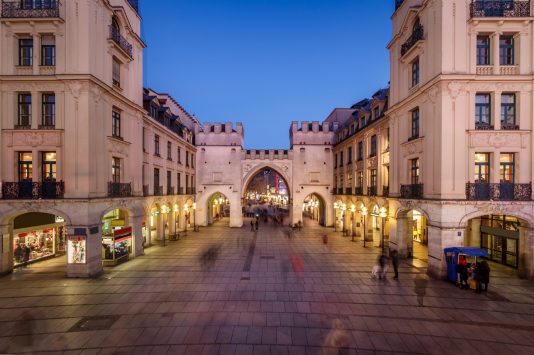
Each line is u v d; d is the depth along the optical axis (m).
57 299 11.74
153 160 23.39
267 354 7.91
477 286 12.48
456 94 14.21
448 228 14.06
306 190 36.28
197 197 36.41
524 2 14.37
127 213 19.00
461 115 14.21
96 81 15.05
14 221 15.86
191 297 11.99
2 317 10.12
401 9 18.55
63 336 8.80
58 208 14.61
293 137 36.81
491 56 14.76
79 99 14.70
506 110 14.74
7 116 14.92
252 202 87.00
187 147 33.25
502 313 10.54
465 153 14.27
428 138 15.29
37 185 14.59
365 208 23.91
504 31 14.46
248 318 10.06
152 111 24.27
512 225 16.25
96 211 15.23
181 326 9.45
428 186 15.26
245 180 36.94
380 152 22.28
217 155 36.56
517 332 9.17
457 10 14.33
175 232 26.56
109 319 9.95
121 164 18.22
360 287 13.26
